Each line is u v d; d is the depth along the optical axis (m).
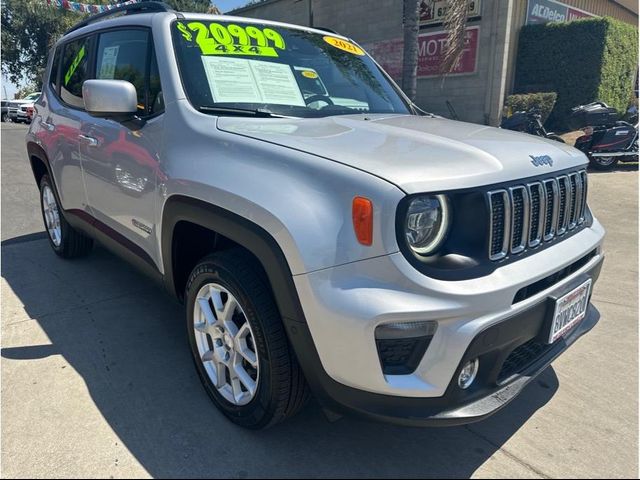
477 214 1.87
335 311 1.78
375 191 1.75
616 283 4.23
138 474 2.06
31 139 4.39
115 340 3.11
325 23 15.74
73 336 3.15
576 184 2.46
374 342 1.75
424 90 13.40
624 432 2.38
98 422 2.37
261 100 2.76
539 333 2.12
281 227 1.90
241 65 2.88
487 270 1.88
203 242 2.66
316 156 1.98
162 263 2.71
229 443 2.26
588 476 2.11
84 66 3.66
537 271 2.01
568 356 3.05
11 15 34.06
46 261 4.47
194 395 2.59
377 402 1.85
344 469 2.13
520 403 2.60
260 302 2.06
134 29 3.10
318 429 2.37
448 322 1.77
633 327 3.42
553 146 2.49
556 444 2.30
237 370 2.30
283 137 2.21
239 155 2.19
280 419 2.20
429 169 1.85
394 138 2.25
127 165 2.88
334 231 1.81
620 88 13.10
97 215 3.43
